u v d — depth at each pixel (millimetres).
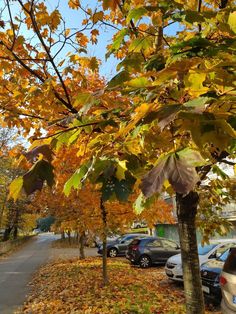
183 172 1259
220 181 4844
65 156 4547
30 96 3838
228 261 6082
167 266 12281
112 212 10383
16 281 13570
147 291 10148
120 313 7645
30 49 4590
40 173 1639
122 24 4551
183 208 3846
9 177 23047
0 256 26188
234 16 1874
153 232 29000
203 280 9016
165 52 2428
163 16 2455
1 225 33875
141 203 2375
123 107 2459
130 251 18438
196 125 1356
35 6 4273
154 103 1556
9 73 4605
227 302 5855
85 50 4469
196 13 2236
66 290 10477
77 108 3941
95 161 1814
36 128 4773
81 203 10445
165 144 1805
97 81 5469
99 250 23594
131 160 1881
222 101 1469
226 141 1346
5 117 4461
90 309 8047
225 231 5055
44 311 8352
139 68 2482
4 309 8969
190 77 1492
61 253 27312
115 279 12133
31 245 41156
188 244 3807
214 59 1768
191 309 3703
